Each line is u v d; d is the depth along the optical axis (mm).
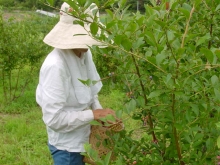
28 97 8375
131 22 2156
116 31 2145
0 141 5988
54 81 2664
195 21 2574
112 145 2607
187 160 2271
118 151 2525
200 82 2115
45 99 2680
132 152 2506
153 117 2559
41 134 6160
